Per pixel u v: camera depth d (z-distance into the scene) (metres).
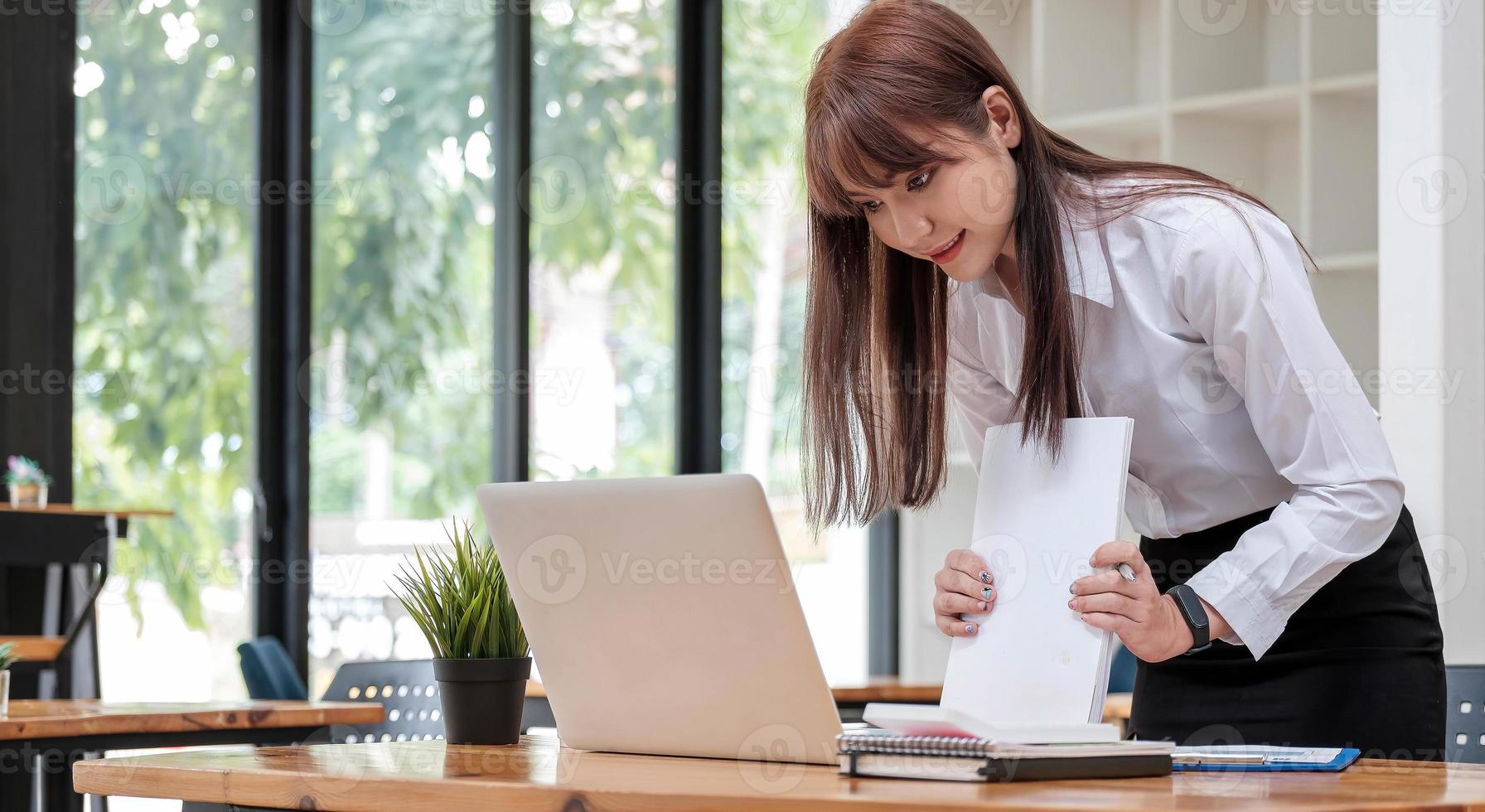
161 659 3.69
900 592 4.95
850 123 1.37
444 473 4.16
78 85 3.68
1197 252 1.43
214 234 3.87
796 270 4.85
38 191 3.57
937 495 1.62
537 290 4.37
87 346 3.65
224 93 3.91
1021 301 1.59
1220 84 4.12
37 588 3.42
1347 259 3.68
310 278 3.96
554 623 1.37
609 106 4.55
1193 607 1.35
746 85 4.81
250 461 3.89
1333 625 1.53
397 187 4.13
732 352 4.71
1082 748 1.12
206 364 3.83
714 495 1.21
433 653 1.49
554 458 4.36
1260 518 1.58
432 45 4.23
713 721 1.28
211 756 1.36
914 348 1.59
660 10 4.69
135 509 3.45
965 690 1.39
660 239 4.64
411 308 4.13
